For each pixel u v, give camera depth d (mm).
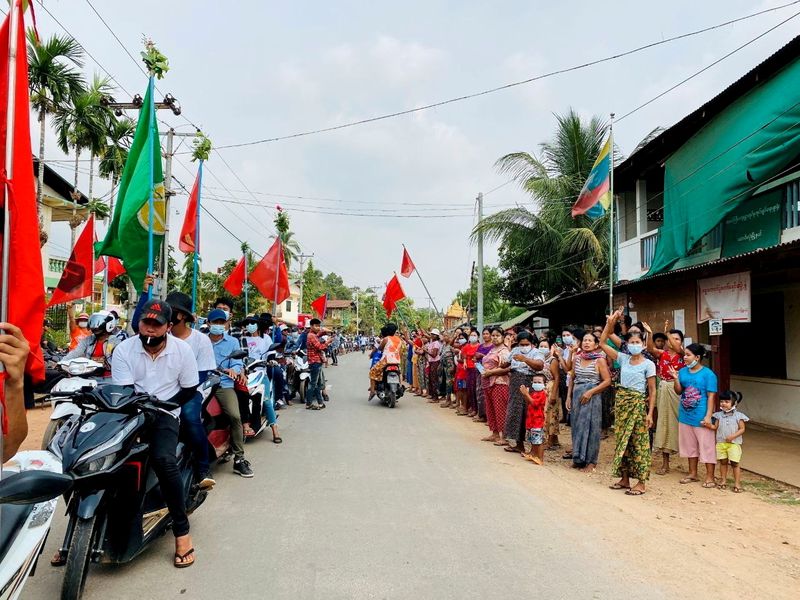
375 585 3574
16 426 2062
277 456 7348
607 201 10703
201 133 11188
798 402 9891
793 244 6875
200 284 32250
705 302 9883
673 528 4902
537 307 18172
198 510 5066
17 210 2145
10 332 2029
